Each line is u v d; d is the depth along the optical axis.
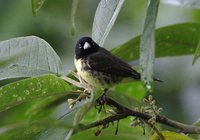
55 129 6.26
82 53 9.46
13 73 6.86
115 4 7.50
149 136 7.38
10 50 6.95
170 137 6.80
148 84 5.26
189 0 7.83
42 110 8.34
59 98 8.23
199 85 13.24
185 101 13.06
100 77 9.19
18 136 6.31
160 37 8.02
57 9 13.50
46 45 7.14
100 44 7.37
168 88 13.16
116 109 6.48
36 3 6.62
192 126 6.73
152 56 5.29
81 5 13.95
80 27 13.91
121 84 9.30
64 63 13.32
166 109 12.91
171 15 13.70
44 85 6.42
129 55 8.13
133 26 14.41
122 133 7.99
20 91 6.36
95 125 6.36
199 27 7.87
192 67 13.36
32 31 12.91
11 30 12.63
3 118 10.28
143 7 14.71
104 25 7.48
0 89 6.26
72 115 6.31
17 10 12.75
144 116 6.53
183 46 8.21
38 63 7.04
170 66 13.40
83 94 6.44
